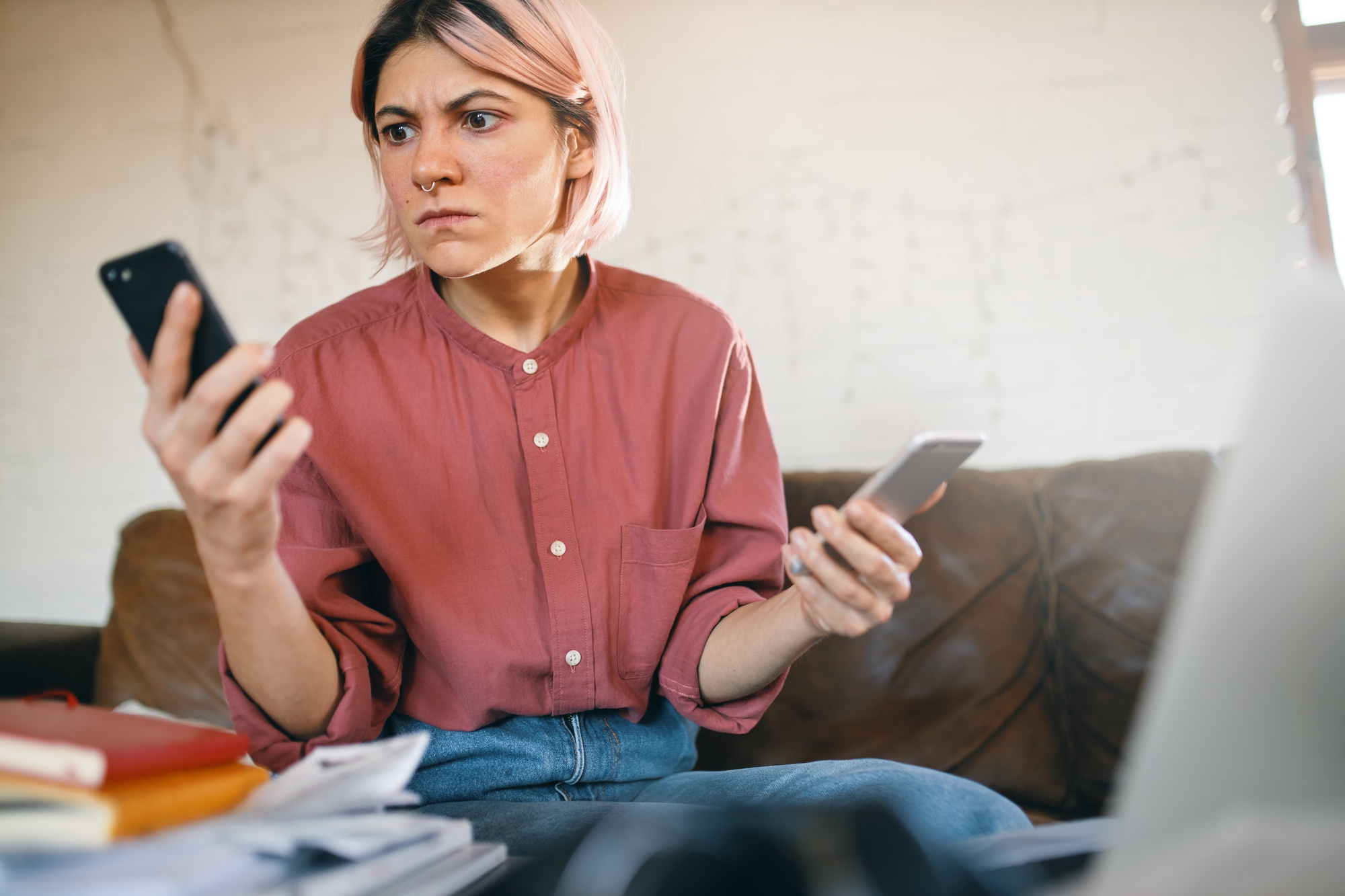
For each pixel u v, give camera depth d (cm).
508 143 83
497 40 81
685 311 105
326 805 47
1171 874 30
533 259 92
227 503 55
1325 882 29
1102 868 38
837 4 208
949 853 39
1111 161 204
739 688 91
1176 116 204
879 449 202
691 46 209
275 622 67
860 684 139
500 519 92
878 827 35
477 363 95
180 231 215
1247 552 37
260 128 217
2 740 45
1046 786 137
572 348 98
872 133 207
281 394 52
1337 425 37
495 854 54
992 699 139
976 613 143
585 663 90
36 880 38
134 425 213
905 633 141
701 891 34
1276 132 203
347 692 78
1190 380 200
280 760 77
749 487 102
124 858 39
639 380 100
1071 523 150
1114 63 205
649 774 95
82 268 216
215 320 54
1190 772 37
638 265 207
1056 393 201
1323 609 36
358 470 90
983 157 205
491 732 90
